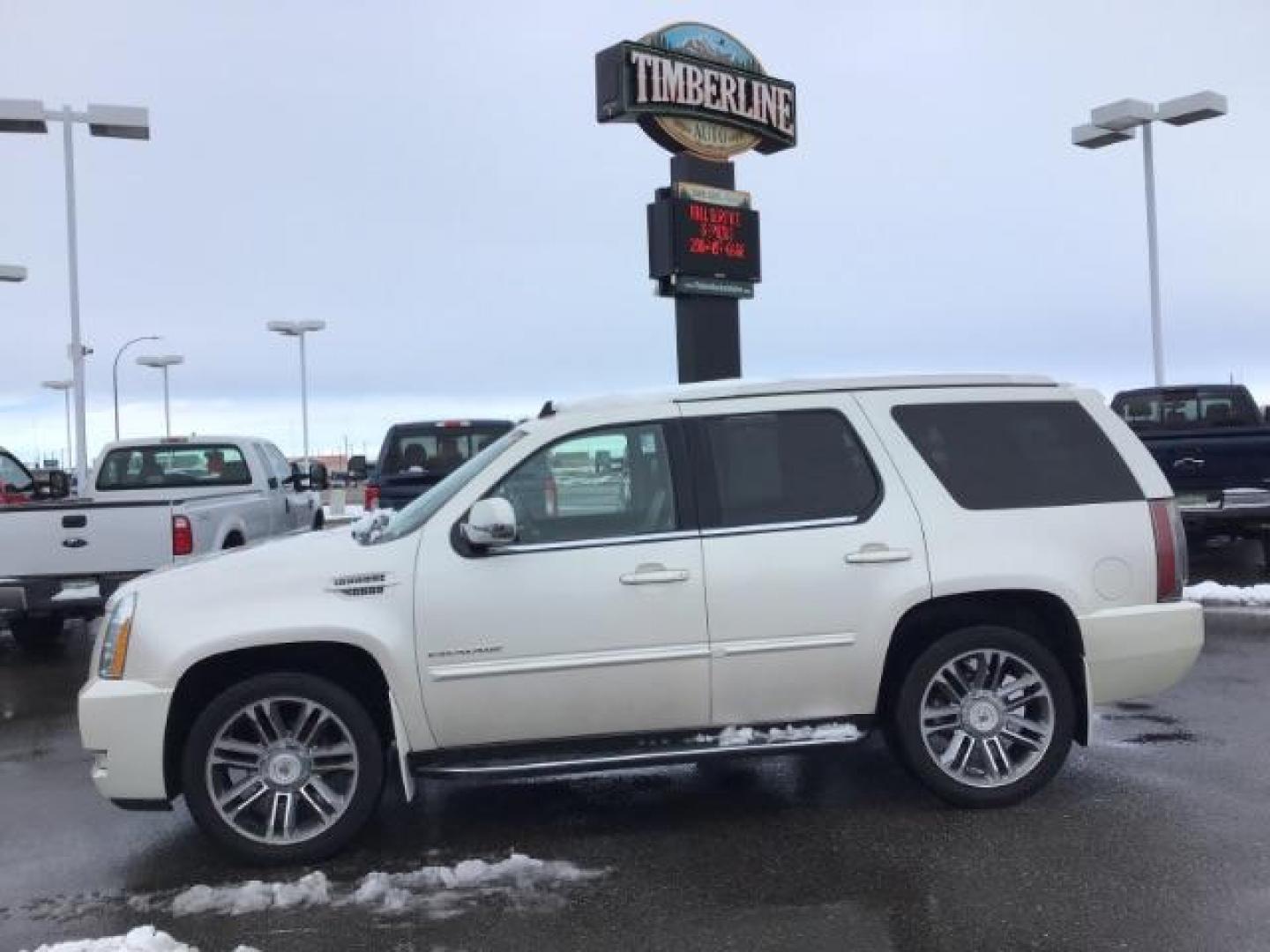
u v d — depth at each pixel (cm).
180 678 497
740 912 440
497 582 510
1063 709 541
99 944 416
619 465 537
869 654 528
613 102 1539
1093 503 552
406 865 503
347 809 507
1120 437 568
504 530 497
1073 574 540
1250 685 772
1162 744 639
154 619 502
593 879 478
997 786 539
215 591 507
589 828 542
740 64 1639
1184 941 402
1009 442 558
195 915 455
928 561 532
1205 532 1323
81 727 499
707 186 1587
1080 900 438
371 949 418
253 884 478
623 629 514
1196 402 1534
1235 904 430
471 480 529
